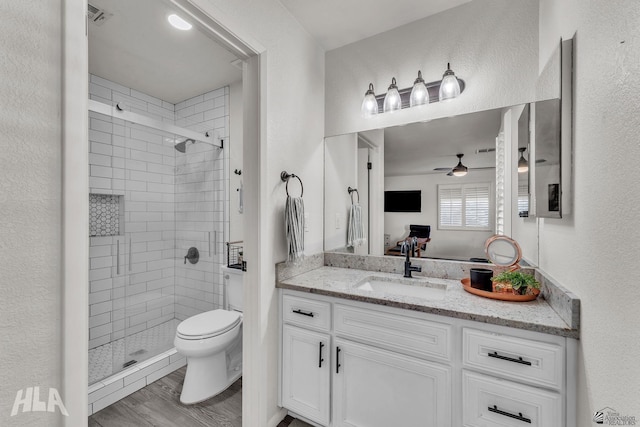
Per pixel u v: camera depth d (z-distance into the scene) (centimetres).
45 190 63
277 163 151
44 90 63
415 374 115
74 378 66
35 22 62
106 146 221
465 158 156
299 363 144
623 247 62
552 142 106
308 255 179
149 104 262
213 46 189
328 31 178
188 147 255
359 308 128
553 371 91
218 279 245
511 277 124
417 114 170
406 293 158
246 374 142
